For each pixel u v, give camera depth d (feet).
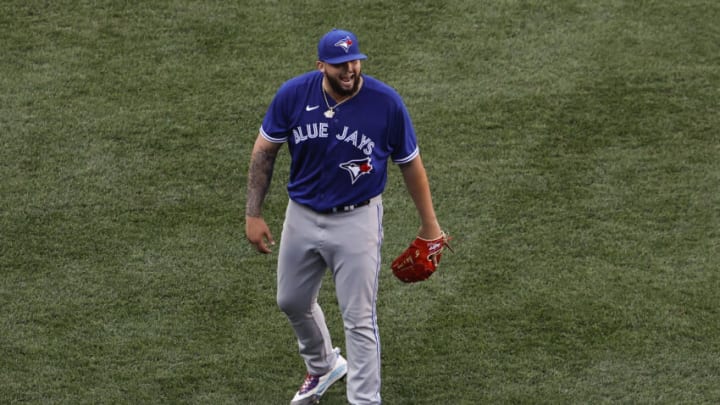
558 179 94.32
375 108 63.41
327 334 71.56
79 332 78.13
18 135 99.81
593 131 100.48
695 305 79.87
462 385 73.46
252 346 77.15
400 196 93.25
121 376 74.18
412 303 80.89
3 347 76.48
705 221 89.10
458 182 94.17
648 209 90.63
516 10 118.32
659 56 111.04
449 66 109.81
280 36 114.11
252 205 67.31
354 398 68.80
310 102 63.67
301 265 67.77
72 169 95.66
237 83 107.24
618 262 84.64
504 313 79.66
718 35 114.32
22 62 110.01
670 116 102.42
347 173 64.44
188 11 117.80
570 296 81.10
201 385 73.67
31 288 82.28
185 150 98.27
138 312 80.18
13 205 91.15
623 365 74.59
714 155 97.19
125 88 106.52
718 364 74.49
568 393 72.38
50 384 73.26
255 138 100.01
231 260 85.61
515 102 104.42
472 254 85.76
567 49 112.27
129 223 89.45
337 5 118.93
